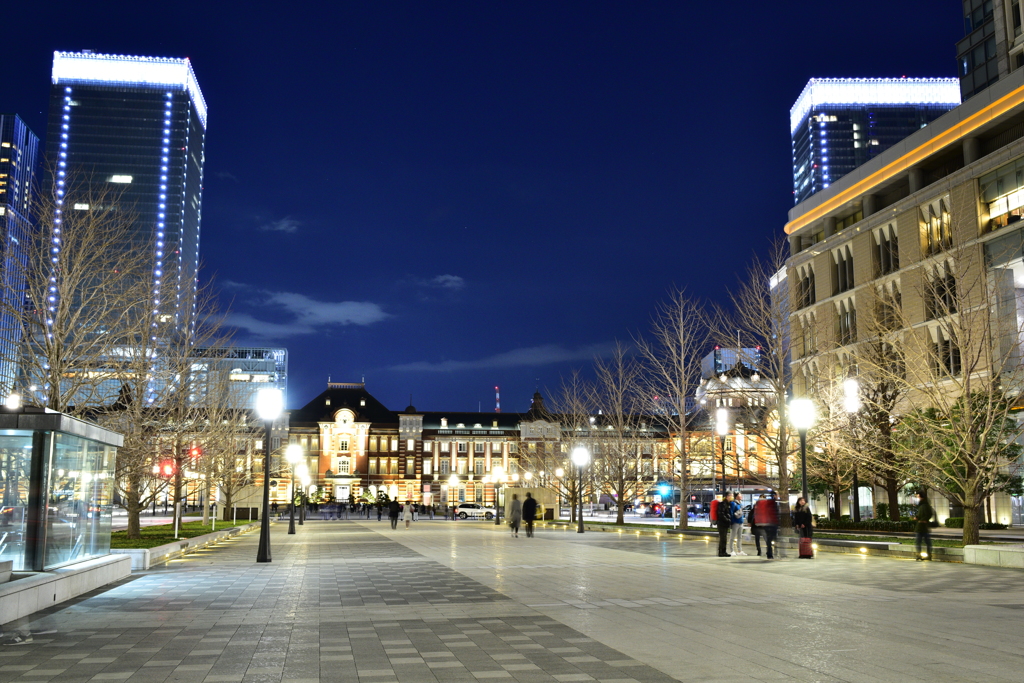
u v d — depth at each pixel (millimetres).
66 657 10133
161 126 189375
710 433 49281
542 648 10578
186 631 12023
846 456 39000
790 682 8586
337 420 122812
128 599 15727
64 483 16391
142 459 29875
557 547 31391
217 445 42250
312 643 11031
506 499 72938
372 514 100875
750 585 17547
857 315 56969
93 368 28141
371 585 18078
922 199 53500
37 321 25531
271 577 19938
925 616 12953
